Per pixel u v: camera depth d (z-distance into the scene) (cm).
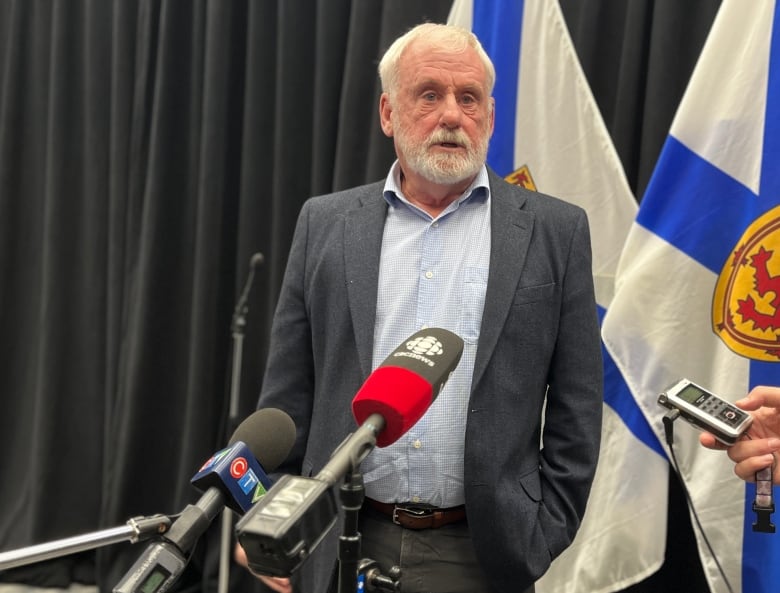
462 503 142
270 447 109
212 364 303
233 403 262
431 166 147
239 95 309
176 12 310
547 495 144
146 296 307
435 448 141
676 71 233
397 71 155
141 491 313
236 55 308
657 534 207
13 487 345
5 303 344
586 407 144
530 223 150
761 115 198
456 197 156
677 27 232
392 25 268
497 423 139
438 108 149
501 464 138
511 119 245
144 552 88
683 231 204
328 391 147
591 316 148
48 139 329
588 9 246
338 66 286
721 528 196
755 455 143
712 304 200
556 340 147
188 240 313
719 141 202
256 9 295
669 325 203
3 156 338
